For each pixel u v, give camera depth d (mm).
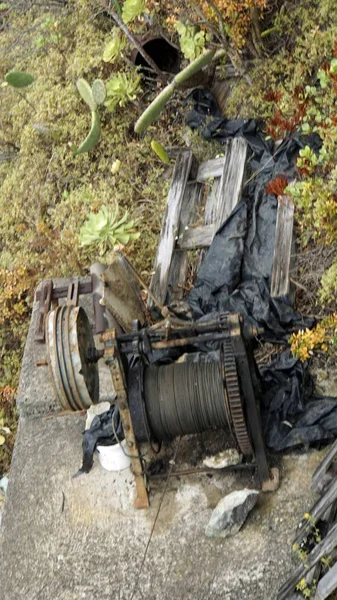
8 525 4039
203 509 3789
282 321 4281
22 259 5785
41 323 4777
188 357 4336
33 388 4566
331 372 4094
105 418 4133
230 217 4742
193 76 5383
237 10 4949
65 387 3494
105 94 5297
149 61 5633
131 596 3588
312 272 4449
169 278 4852
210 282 4566
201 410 3617
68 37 6410
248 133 5152
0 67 6867
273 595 3418
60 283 5086
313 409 3889
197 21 5188
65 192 5781
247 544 3604
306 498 3674
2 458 5418
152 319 4676
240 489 3807
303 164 4492
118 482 4031
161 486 3922
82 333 3572
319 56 5016
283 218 4570
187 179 5238
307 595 3328
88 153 5812
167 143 5594
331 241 4410
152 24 5688
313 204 4504
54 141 6016
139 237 5254
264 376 4078
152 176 5527
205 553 3631
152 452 4031
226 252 4617
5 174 6391
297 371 4043
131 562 3701
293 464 3816
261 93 5250
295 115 4930
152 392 3645
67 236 5578
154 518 3828
